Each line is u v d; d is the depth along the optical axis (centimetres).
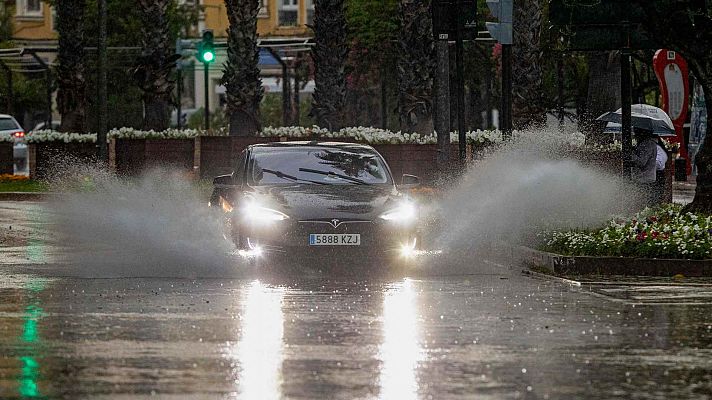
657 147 5153
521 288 3372
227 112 8644
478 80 11769
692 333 2586
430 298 3144
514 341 2473
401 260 3941
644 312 2900
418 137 7944
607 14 4788
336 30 9094
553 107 8606
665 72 6019
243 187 4047
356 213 3819
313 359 2262
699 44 4356
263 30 16388
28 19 16512
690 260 3712
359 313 2864
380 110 13038
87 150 8700
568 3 4669
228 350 2355
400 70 8381
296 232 3794
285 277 3616
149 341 2458
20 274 3678
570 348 2395
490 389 2005
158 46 8706
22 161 12012
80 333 2559
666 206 4822
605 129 7188
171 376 2098
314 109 9131
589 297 3180
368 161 4175
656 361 2264
